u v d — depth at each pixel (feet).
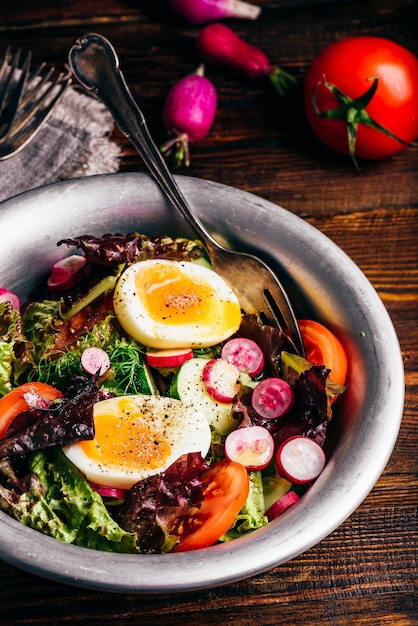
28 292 1.73
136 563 1.37
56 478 1.50
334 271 1.67
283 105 2.19
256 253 1.73
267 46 2.27
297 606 1.60
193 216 1.70
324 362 1.63
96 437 1.54
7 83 1.96
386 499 1.71
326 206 2.06
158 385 1.67
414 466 1.75
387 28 2.32
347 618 1.60
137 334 1.66
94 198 1.70
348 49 2.04
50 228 1.69
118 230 1.74
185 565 1.37
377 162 2.13
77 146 2.01
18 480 1.48
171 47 2.25
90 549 1.39
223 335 1.68
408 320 1.92
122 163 2.06
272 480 1.59
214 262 1.73
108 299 1.69
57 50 2.22
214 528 1.47
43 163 1.99
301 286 1.70
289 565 1.63
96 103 2.07
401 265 2.00
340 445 1.55
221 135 2.14
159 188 1.73
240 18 2.29
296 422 1.59
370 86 2.01
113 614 1.58
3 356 1.60
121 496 1.53
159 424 1.57
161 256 1.72
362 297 1.64
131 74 2.21
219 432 1.61
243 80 2.22
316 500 1.46
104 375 1.58
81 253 1.73
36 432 1.49
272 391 1.61
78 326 1.67
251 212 1.71
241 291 1.73
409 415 1.81
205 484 1.53
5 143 1.90
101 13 2.28
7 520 1.39
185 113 2.02
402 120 2.03
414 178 2.11
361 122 1.99
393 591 1.62
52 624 1.57
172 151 2.08
